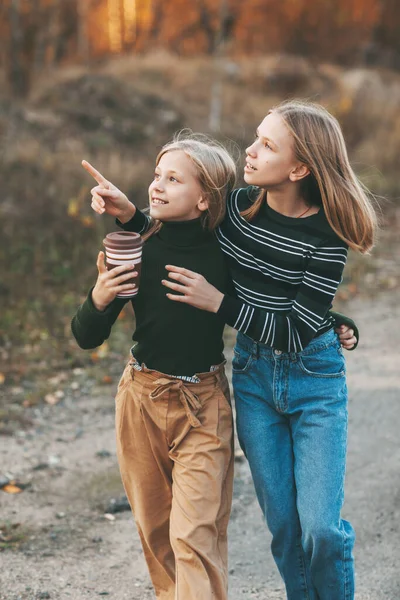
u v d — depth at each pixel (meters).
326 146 2.88
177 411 2.94
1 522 4.48
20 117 14.27
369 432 5.73
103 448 5.53
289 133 2.87
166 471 3.05
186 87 20.27
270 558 4.20
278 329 2.83
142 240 2.79
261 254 2.95
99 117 15.56
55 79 17.12
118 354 7.43
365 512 4.62
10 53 17.92
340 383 3.04
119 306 2.90
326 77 23.86
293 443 3.05
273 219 2.96
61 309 8.47
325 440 2.94
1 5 19.00
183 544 2.82
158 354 2.95
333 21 31.39
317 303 2.87
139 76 20.48
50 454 5.41
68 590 3.84
